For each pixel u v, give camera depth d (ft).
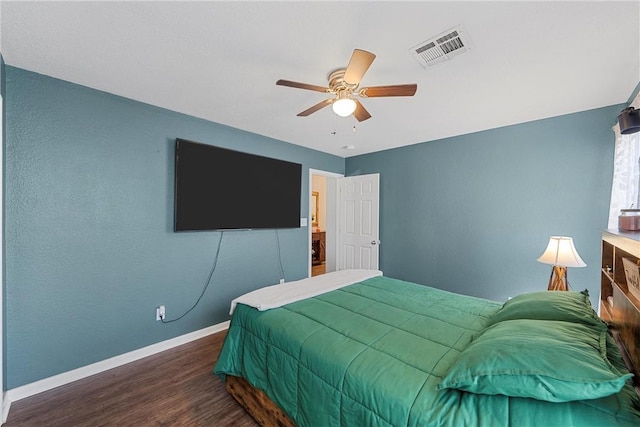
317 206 23.16
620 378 2.57
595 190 8.71
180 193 9.02
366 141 12.60
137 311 8.25
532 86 7.17
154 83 7.14
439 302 6.60
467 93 7.59
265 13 4.64
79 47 5.59
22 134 6.42
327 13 4.63
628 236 3.97
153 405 6.13
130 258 8.12
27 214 6.49
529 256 9.95
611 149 8.44
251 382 5.47
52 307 6.82
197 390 6.67
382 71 6.42
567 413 2.76
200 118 9.64
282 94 7.78
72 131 7.11
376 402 3.53
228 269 10.58
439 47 5.54
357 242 14.90
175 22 4.87
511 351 3.18
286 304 6.38
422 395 3.37
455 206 11.70
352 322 5.40
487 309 6.10
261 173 11.46
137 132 8.23
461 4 4.40
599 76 6.63
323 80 6.92
